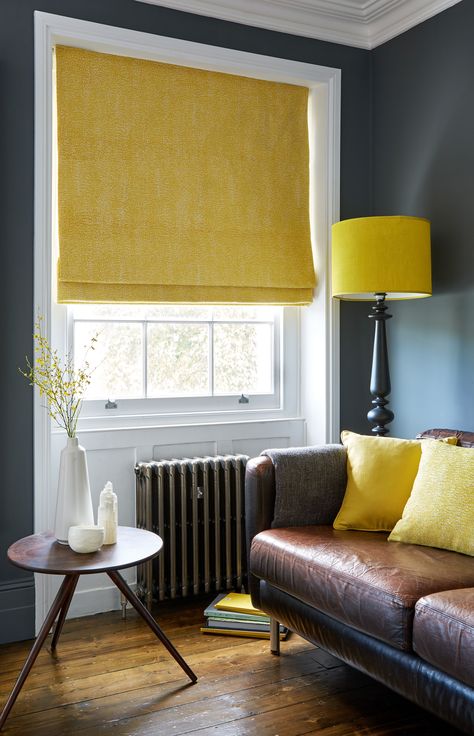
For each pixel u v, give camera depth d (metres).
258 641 3.06
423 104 3.55
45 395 3.13
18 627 3.09
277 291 3.83
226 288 3.69
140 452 3.51
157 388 3.71
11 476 3.09
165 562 3.43
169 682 2.66
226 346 3.90
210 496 3.53
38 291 3.11
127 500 3.49
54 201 3.32
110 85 3.38
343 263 3.27
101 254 3.37
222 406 3.87
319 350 3.89
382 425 3.50
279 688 2.62
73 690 2.60
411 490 2.83
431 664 2.05
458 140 3.35
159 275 3.50
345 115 3.86
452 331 3.38
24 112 3.08
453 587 2.19
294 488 2.95
